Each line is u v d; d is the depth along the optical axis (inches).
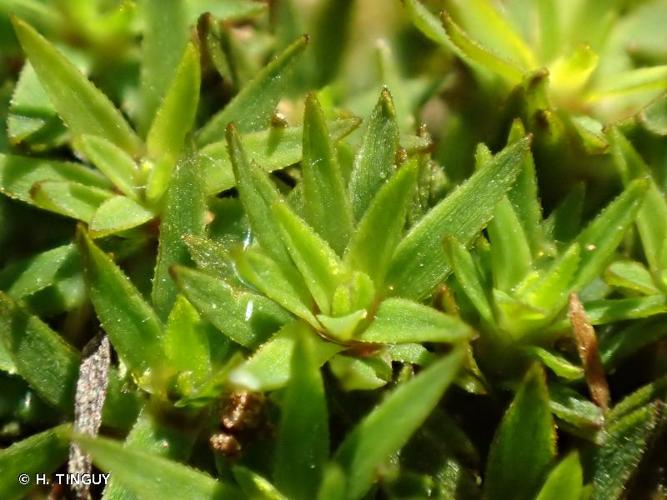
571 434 2.6
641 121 2.9
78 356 2.6
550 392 2.6
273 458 2.5
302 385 2.3
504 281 2.6
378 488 2.5
